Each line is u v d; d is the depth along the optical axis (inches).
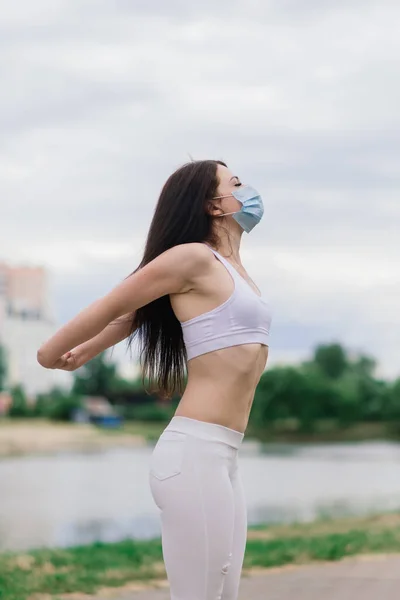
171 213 153.2
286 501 981.2
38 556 377.4
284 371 3673.7
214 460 143.0
